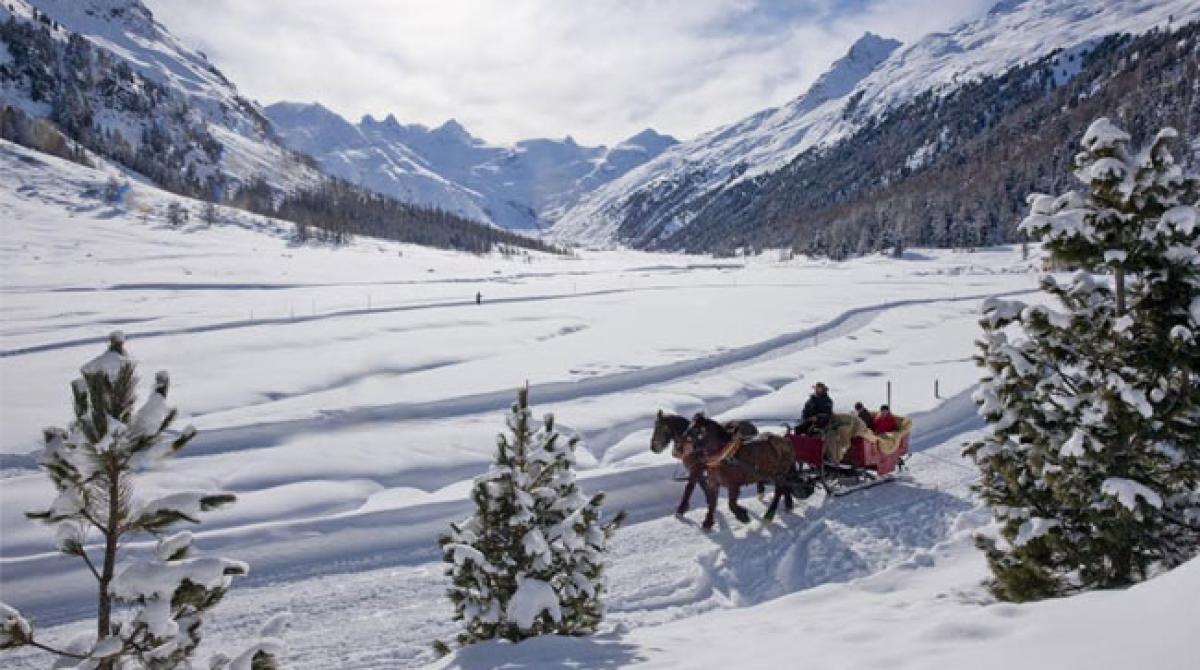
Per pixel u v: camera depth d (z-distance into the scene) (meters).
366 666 8.30
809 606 8.55
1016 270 94.81
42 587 9.80
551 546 7.48
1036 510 7.59
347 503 13.12
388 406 19.30
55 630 9.11
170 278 59.62
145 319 36.25
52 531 11.24
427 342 30.11
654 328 35.75
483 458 15.77
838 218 178.88
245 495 12.98
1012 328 34.50
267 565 10.84
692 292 55.00
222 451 15.86
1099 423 7.06
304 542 11.41
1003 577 7.65
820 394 14.94
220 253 83.94
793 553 11.70
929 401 20.53
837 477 14.65
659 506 14.15
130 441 3.86
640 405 20.70
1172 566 6.98
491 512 7.41
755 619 7.97
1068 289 7.49
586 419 18.94
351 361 25.34
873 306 45.22
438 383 22.50
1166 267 6.91
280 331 32.06
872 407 19.81
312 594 10.14
